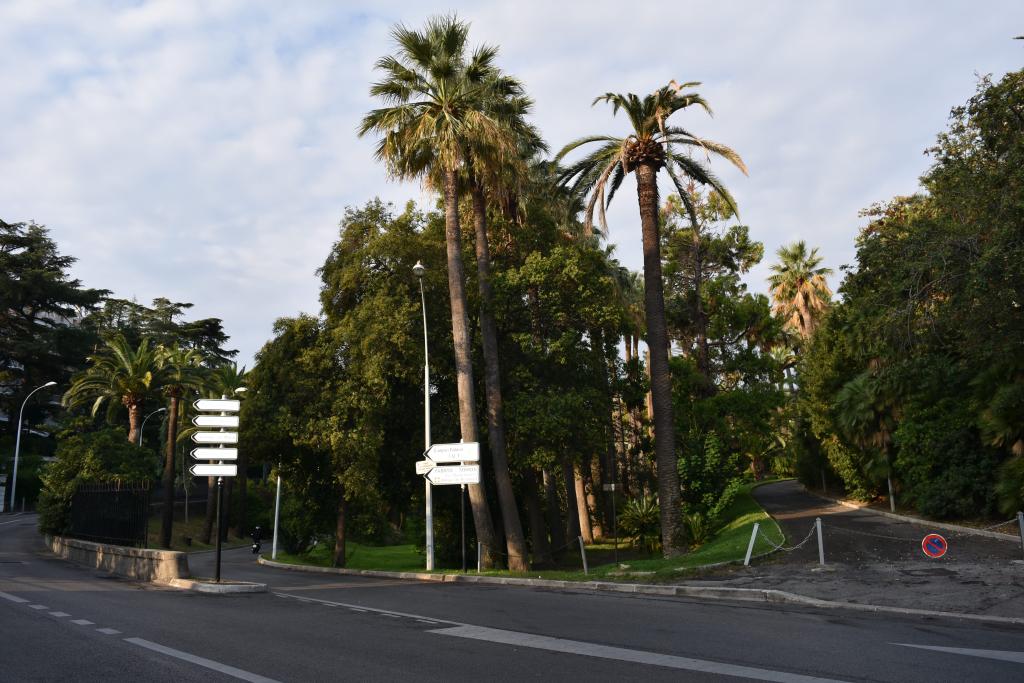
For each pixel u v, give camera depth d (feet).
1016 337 53.47
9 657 25.04
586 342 90.02
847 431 88.89
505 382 89.81
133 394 148.56
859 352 78.02
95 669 23.06
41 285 219.61
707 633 28.66
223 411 53.72
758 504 108.99
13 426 221.25
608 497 122.11
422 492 99.19
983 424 61.77
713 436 102.06
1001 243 47.39
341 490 103.40
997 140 55.01
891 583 41.32
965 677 20.67
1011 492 59.57
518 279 83.71
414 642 27.55
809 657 23.57
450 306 90.53
